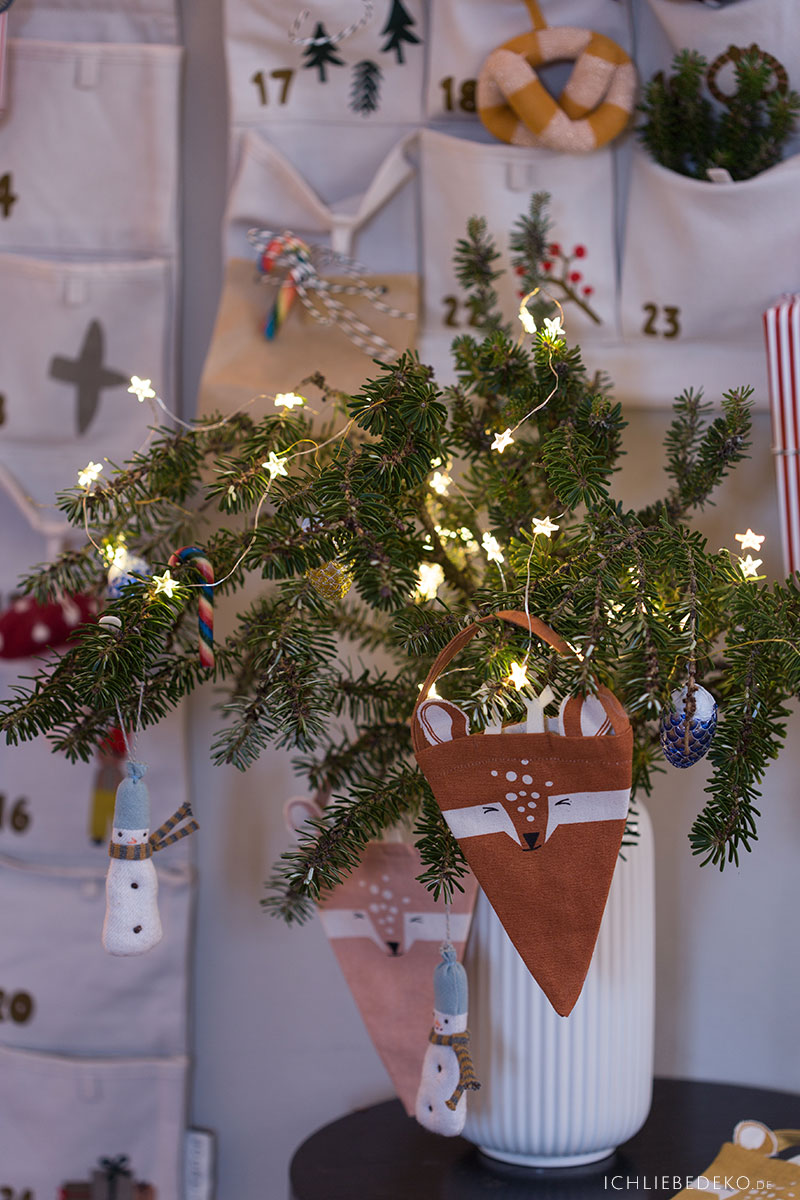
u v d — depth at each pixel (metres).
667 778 1.24
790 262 1.12
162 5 1.28
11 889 1.28
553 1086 0.94
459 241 1.11
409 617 0.83
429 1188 0.96
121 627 0.78
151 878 0.80
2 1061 1.27
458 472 1.23
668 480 1.24
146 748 1.27
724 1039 1.24
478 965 0.95
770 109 1.09
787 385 1.07
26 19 1.29
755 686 0.80
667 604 0.79
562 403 0.91
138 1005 1.27
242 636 0.93
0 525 1.30
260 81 1.24
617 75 1.14
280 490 0.83
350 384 1.16
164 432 1.02
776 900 1.22
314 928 1.29
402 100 1.23
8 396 1.28
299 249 1.16
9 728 0.78
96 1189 1.26
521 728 0.76
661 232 1.16
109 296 1.27
